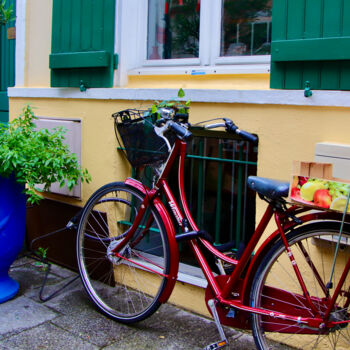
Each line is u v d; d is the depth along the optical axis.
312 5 2.52
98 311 3.07
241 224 3.28
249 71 2.96
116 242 2.98
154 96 3.21
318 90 2.54
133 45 3.55
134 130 2.74
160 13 3.52
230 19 3.19
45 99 3.91
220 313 2.48
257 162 2.83
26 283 3.49
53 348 2.61
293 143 2.65
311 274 2.58
